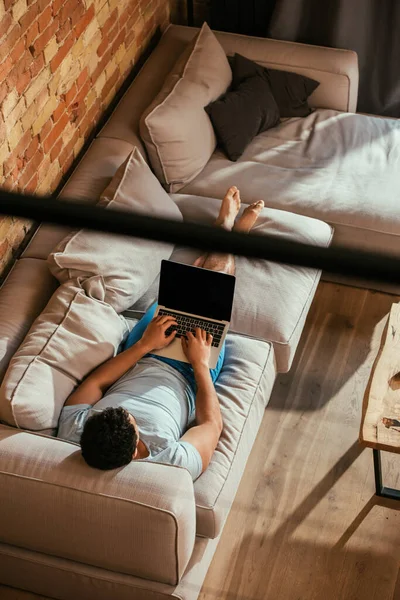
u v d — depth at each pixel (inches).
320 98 148.7
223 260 113.0
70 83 122.8
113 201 112.0
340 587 94.3
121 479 77.3
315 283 117.0
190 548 80.1
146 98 137.5
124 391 93.2
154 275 110.9
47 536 81.4
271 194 128.8
